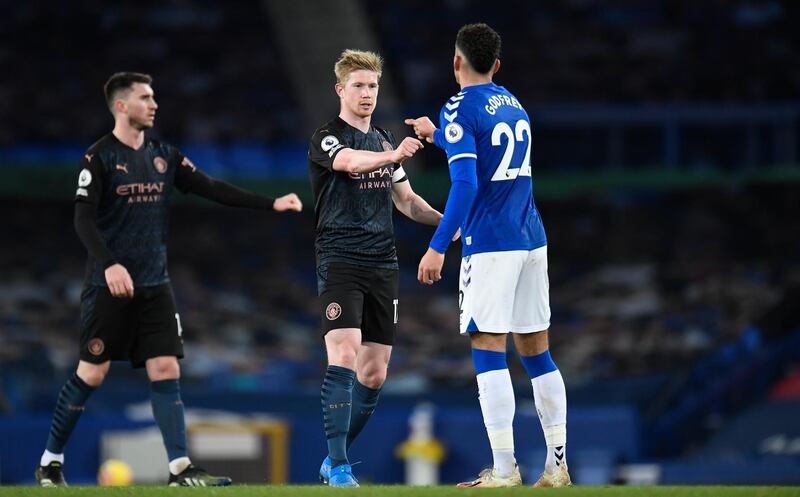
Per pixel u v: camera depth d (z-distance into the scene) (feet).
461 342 248.93
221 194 75.82
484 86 62.08
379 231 68.80
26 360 213.66
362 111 68.54
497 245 61.16
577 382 211.61
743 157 297.33
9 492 54.44
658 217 302.66
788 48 321.93
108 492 54.19
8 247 287.07
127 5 340.59
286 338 263.49
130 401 185.37
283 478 151.43
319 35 335.88
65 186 274.16
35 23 333.01
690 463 156.35
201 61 334.44
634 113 297.53
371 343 70.18
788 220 289.12
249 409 185.68
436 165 298.15
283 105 326.03
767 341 215.72
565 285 286.25
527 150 62.44
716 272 277.23
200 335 257.55
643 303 266.36
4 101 306.76
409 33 339.36
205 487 56.75
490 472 62.69
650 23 334.03
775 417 191.62
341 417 66.39
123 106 72.74
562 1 340.59
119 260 72.79
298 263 300.20
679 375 200.23
